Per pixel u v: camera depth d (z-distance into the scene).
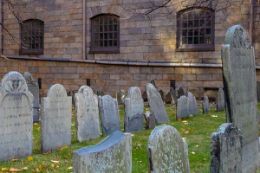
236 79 6.96
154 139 4.53
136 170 7.20
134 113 11.16
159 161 4.56
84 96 9.94
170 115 13.98
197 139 9.80
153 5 18.78
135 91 11.25
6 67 24.28
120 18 20.91
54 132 9.04
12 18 24.08
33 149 9.02
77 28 22.12
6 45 24.45
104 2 21.34
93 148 4.57
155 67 20.08
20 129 8.27
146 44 20.27
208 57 18.97
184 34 19.58
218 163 5.37
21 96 8.28
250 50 7.60
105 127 10.51
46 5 22.98
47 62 23.12
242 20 18.23
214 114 14.12
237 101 6.95
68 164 7.67
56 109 9.08
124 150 4.90
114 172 4.71
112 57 21.17
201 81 19.08
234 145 5.72
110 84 21.27
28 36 23.73
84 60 21.86
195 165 7.52
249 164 7.23
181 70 19.50
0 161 7.93
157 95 12.23
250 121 7.44
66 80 22.55
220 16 18.66
